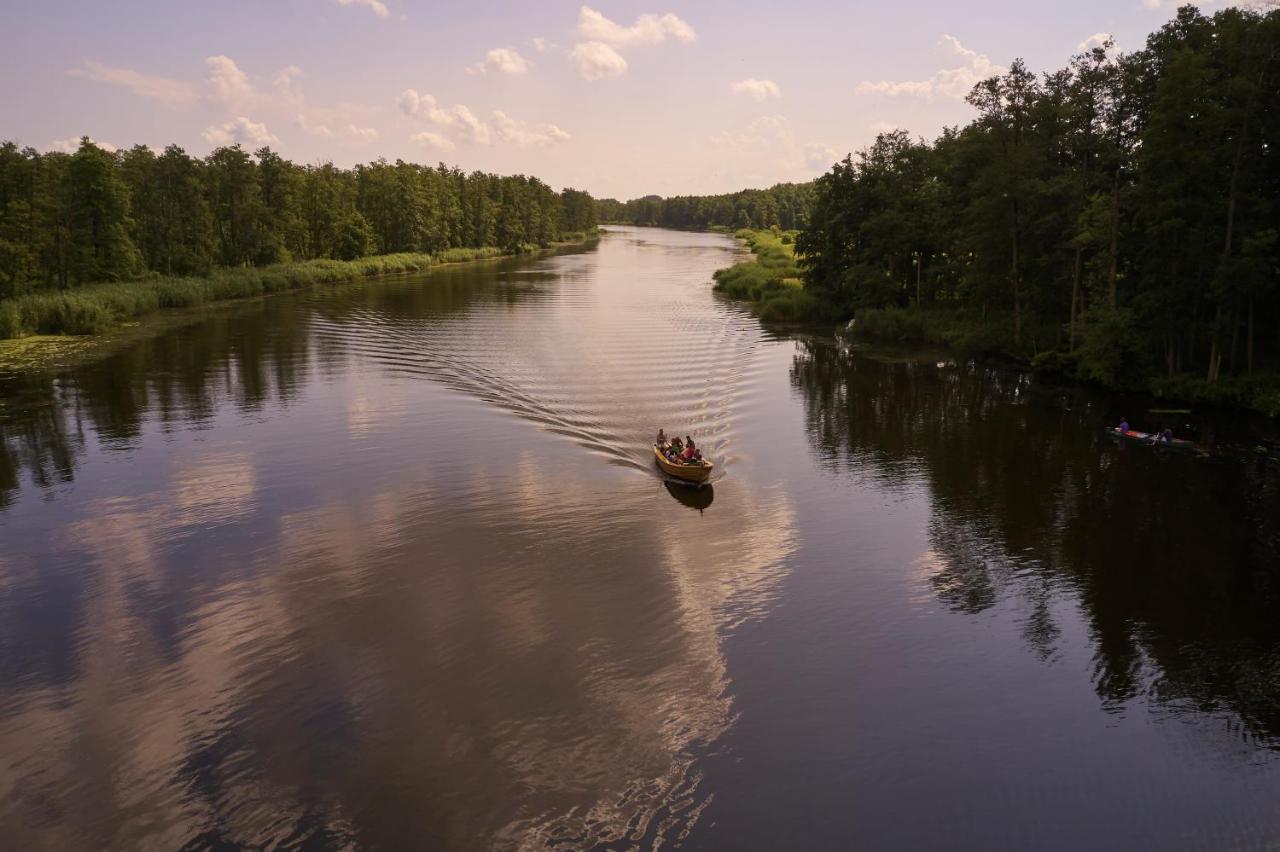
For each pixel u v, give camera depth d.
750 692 19.52
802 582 25.16
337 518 29.42
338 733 17.75
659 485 33.31
